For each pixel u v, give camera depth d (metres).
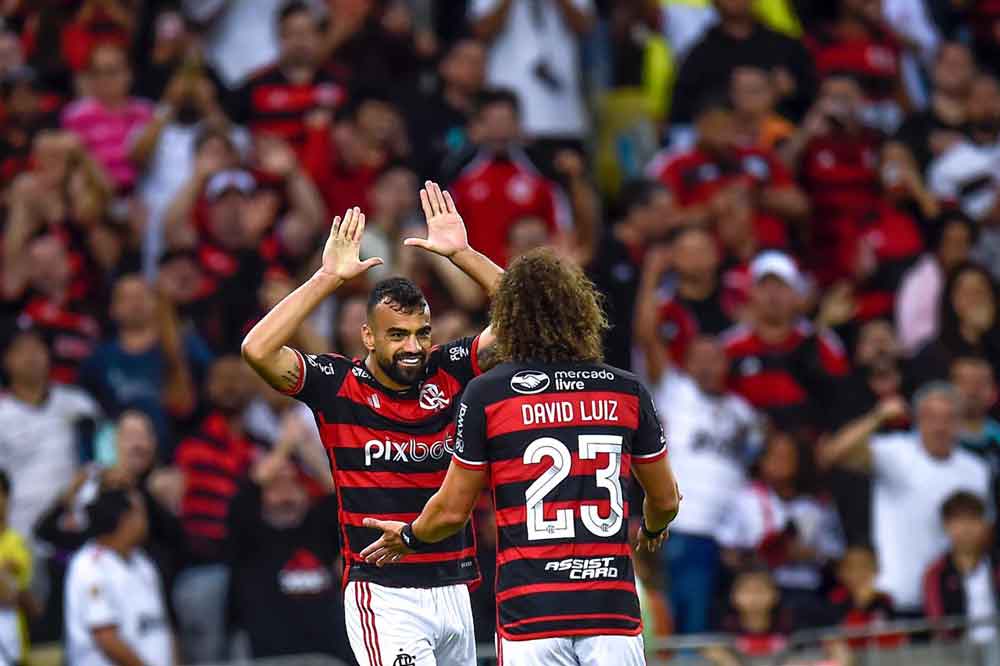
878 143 57.84
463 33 57.72
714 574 44.22
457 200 50.59
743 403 46.00
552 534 22.73
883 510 44.78
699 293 49.56
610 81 60.25
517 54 56.59
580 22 57.53
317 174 51.69
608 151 58.16
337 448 24.73
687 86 58.38
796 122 59.56
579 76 59.16
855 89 57.12
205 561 41.44
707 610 43.88
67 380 46.34
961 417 47.69
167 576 40.06
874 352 48.78
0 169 51.22
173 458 44.03
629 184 51.69
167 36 54.88
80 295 47.88
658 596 42.44
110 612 37.78
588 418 23.05
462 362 25.09
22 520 42.91
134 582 38.62
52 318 46.59
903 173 56.75
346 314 44.56
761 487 44.50
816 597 43.50
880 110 62.06
